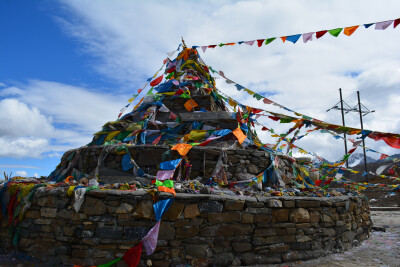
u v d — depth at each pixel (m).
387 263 6.67
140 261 6.02
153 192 6.31
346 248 7.83
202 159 9.05
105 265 5.88
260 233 6.66
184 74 13.30
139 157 9.03
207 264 6.22
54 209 6.69
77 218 6.30
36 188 7.41
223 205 6.56
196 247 6.25
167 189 6.49
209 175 8.94
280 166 10.22
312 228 7.19
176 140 10.48
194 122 11.01
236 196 6.82
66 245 6.32
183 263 6.13
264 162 9.56
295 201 7.09
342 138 9.35
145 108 12.28
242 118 10.95
